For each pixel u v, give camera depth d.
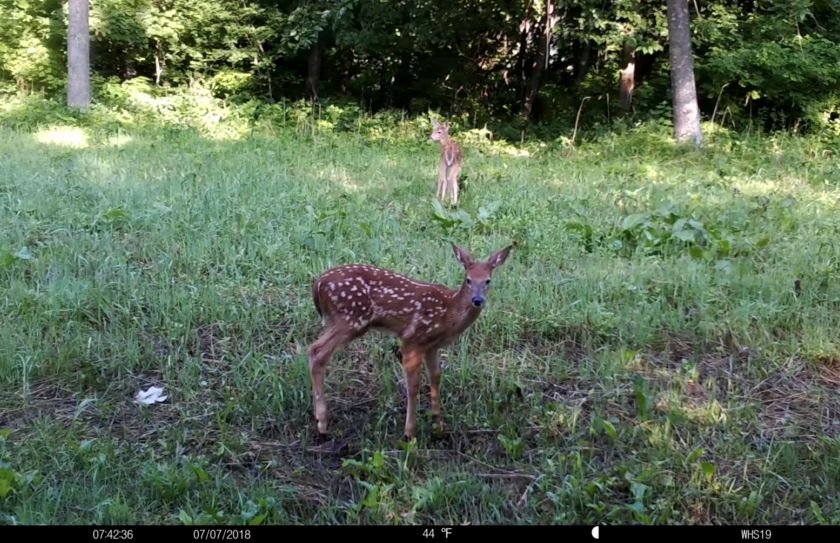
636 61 19.81
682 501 4.51
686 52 15.50
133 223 8.37
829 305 6.98
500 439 4.96
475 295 4.87
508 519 4.36
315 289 5.18
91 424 5.08
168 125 16.00
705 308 6.74
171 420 5.16
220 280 7.08
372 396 5.54
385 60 21.00
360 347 6.07
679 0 15.43
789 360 6.05
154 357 5.78
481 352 6.09
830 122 17.02
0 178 9.97
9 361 5.51
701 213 9.67
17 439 4.87
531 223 9.03
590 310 6.54
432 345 5.01
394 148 14.99
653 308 6.67
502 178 12.04
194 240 7.89
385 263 7.57
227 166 11.73
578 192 10.98
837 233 9.08
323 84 21.05
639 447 4.99
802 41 17.09
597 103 19.50
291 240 8.02
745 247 8.30
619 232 8.62
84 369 5.59
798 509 4.52
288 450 4.95
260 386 5.48
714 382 5.73
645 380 5.67
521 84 20.97
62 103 17.00
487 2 19.05
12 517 4.09
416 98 20.61
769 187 12.02
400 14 18.88
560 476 4.68
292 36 19.02
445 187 10.34
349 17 18.78
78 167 10.89
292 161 12.68
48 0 18.45
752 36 17.50
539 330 6.37
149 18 18.75
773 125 17.56
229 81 19.30
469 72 20.83
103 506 4.24
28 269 7.09
